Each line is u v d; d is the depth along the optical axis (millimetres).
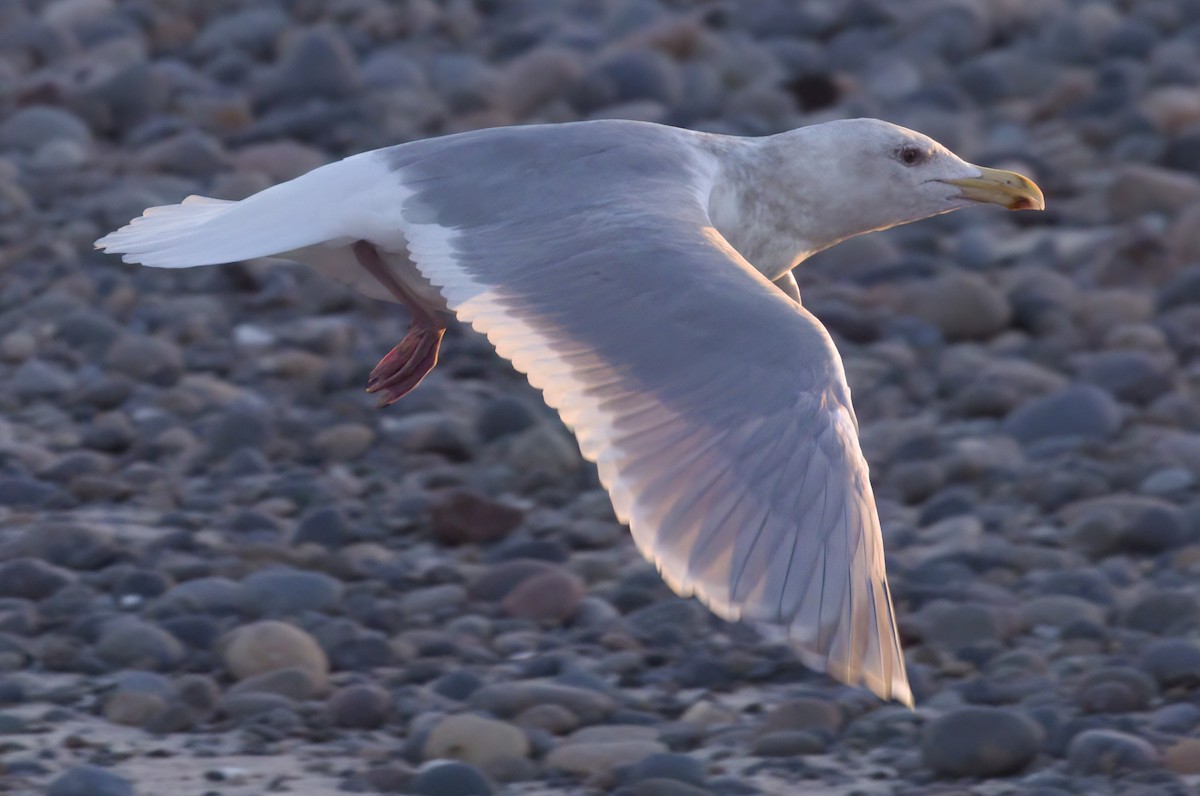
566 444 14086
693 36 25438
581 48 26109
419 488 13602
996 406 15477
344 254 9719
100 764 9062
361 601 11242
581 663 10461
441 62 24734
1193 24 27484
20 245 18438
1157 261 18438
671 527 7133
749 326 7484
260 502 13234
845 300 18000
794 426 7172
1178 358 16672
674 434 7301
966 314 17297
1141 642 10812
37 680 10109
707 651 10734
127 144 21734
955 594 11523
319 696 9984
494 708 9688
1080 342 17031
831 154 9992
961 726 9125
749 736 9539
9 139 21359
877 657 6949
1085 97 24109
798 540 6969
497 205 8742
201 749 9305
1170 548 12492
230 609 11008
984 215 20594
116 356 15648
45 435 14398
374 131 22250
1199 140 21750
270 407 15023
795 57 25969
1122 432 14906
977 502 13586
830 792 8898
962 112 23969
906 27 27016
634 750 9133
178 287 17719
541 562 11594
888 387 15891
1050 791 8648
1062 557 12219
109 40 25297
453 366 16172
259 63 25531
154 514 12938
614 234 8172
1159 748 9242
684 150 9516
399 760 9156
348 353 16375
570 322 7789
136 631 10414
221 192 19438
